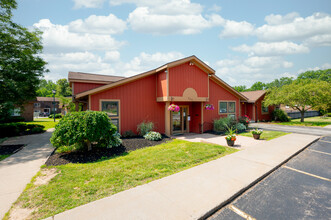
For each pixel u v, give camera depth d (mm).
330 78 52625
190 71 10820
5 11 10930
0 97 10281
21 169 5090
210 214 3014
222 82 13391
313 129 14289
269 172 4879
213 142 8773
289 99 18688
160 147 7539
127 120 9953
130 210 2959
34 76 11609
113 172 4664
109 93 9398
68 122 6348
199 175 4492
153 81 10867
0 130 10617
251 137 10109
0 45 10836
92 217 2766
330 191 3908
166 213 2883
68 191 3650
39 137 10680
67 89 45062
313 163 5789
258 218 2938
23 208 3078
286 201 3488
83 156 6254
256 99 19641
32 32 11836
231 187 3850
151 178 4332
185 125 12531
